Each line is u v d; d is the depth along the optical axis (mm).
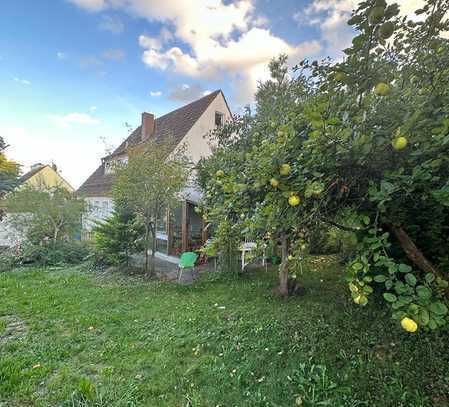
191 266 7043
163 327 4031
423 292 1177
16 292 5812
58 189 10609
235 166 2223
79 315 4547
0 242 11062
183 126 13008
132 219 8461
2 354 3268
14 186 12070
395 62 1527
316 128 1318
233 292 5820
